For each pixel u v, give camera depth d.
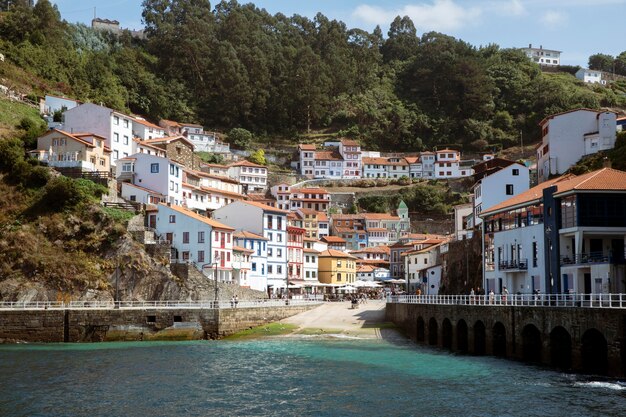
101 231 114.44
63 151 132.38
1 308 96.69
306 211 195.25
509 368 63.34
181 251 121.94
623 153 126.00
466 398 51.28
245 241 135.12
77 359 74.31
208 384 58.22
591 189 71.25
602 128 136.50
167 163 137.12
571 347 58.38
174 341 94.88
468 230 128.25
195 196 151.25
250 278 136.12
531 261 82.19
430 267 130.25
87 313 96.38
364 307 115.69
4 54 183.00
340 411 48.25
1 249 108.31
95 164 134.75
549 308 61.34
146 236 117.94
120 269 110.62
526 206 84.75
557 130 141.75
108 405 50.50
